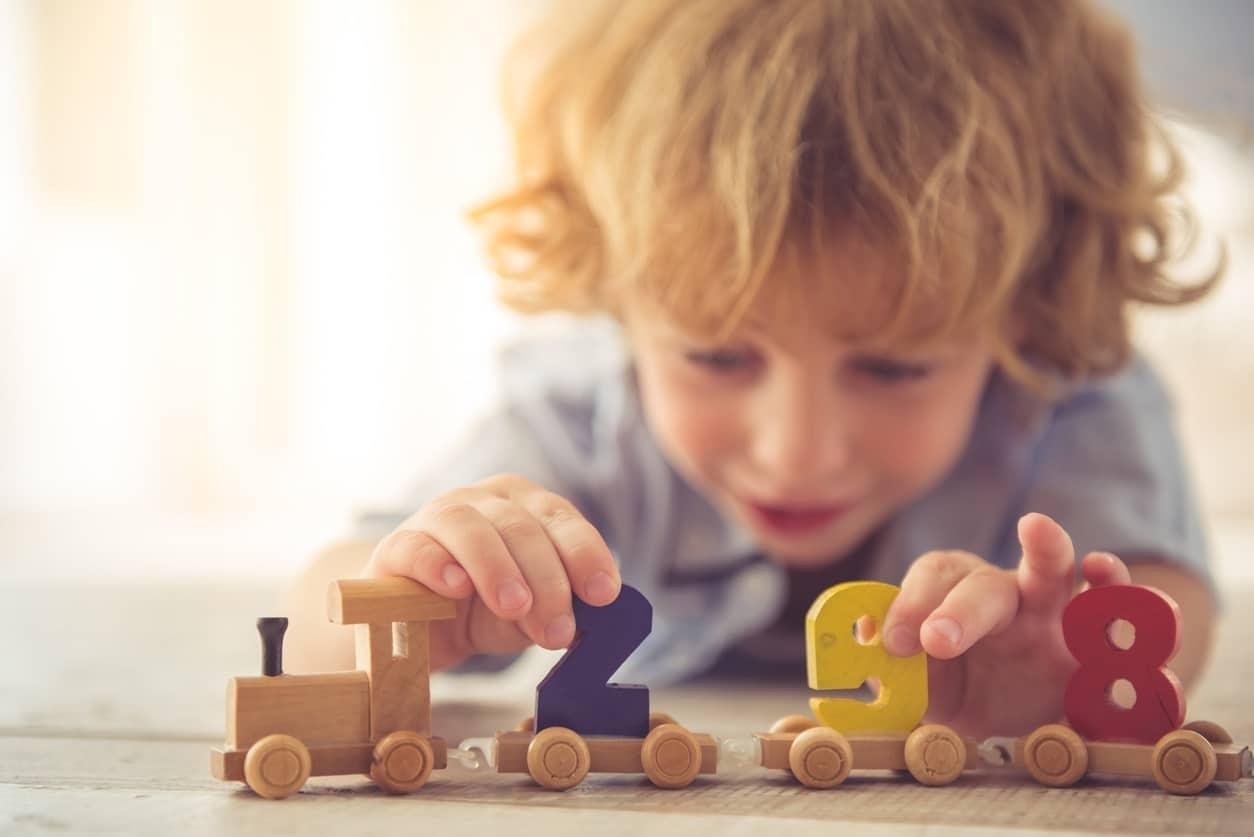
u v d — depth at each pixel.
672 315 1.18
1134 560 1.29
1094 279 1.28
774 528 1.24
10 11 3.70
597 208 1.27
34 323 3.76
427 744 0.80
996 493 1.36
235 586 2.28
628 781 0.82
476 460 1.49
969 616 0.83
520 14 3.97
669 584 1.45
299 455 4.12
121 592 2.17
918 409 1.17
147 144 3.94
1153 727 0.82
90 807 0.77
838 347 1.14
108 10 3.87
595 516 1.51
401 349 4.09
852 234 1.11
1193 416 3.99
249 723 0.79
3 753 0.90
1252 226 3.44
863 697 1.28
